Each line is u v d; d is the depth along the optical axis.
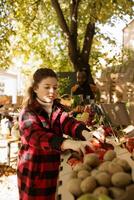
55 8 9.87
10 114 10.75
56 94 2.87
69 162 2.60
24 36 11.98
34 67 13.29
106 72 12.77
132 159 2.68
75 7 9.92
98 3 9.25
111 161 2.25
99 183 1.96
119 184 1.91
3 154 8.36
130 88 11.70
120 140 3.35
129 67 11.99
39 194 2.78
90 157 2.26
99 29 12.16
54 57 13.08
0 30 10.01
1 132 9.04
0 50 10.05
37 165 2.77
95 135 3.20
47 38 12.73
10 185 6.11
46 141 2.62
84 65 9.98
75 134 2.97
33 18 11.02
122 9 10.07
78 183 2.01
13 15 10.33
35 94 2.85
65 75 9.66
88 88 8.40
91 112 4.95
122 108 5.04
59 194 2.22
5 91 17.02
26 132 2.69
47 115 2.85
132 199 1.77
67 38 9.93
